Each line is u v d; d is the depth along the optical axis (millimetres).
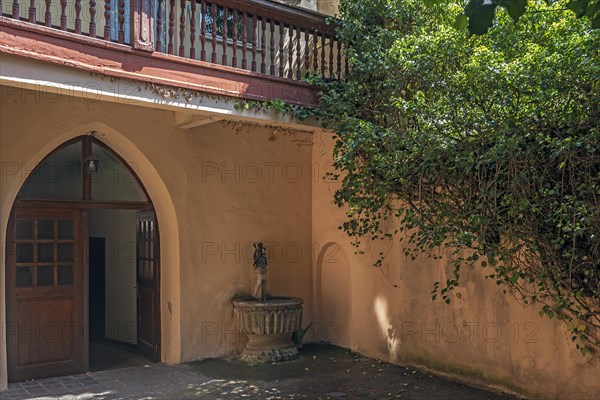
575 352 5824
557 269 5613
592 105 4992
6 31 4797
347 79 7320
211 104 6164
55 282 7203
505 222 5750
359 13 7207
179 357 7801
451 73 5977
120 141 7555
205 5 6168
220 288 8242
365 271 8359
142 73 5621
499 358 6562
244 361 8008
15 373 6879
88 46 5281
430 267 7410
